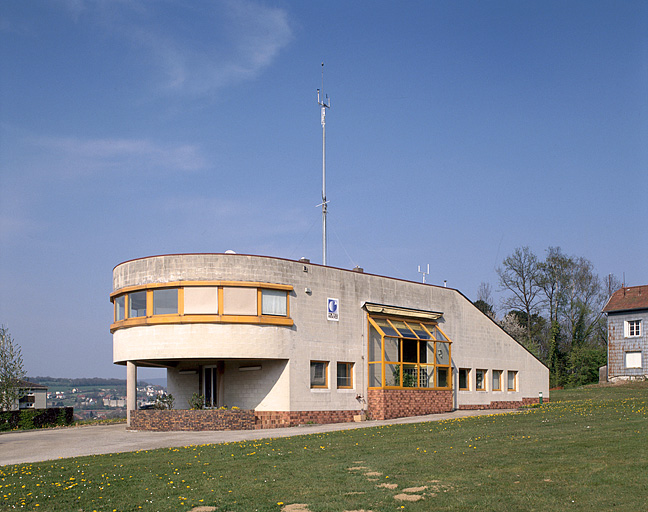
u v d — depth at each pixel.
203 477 15.94
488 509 11.69
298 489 14.16
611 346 61.22
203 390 33.62
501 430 22.19
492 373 41.97
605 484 12.75
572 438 18.69
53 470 17.72
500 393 42.06
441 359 37.94
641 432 19.05
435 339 37.38
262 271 30.20
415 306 37.50
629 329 60.25
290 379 30.30
